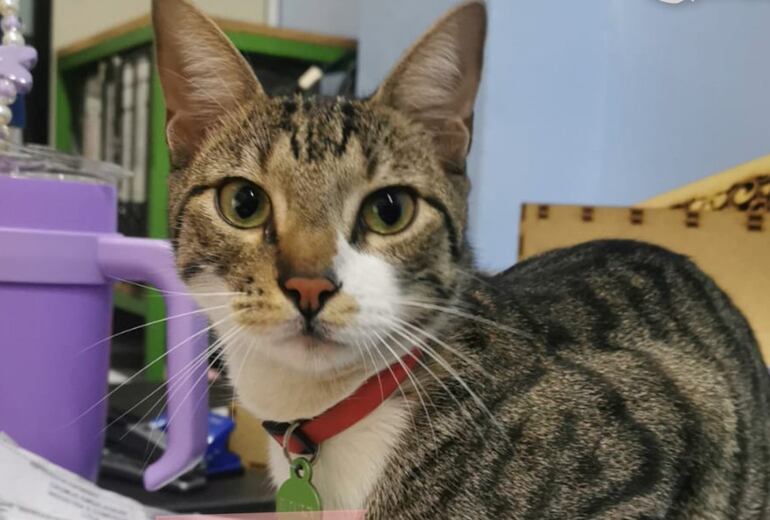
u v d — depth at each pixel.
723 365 0.77
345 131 0.62
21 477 0.62
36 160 0.71
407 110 0.65
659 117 1.06
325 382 0.61
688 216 0.94
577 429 0.61
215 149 0.64
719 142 0.97
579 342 0.71
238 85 0.66
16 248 0.65
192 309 0.68
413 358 0.62
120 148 1.50
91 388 0.71
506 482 0.59
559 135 1.17
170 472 0.70
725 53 0.96
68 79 1.67
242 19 1.65
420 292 0.61
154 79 1.34
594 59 1.17
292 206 0.59
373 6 1.33
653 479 0.61
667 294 0.82
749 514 0.75
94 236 0.69
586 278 0.82
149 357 1.34
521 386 0.63
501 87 1.13
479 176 1.14
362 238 0.60
